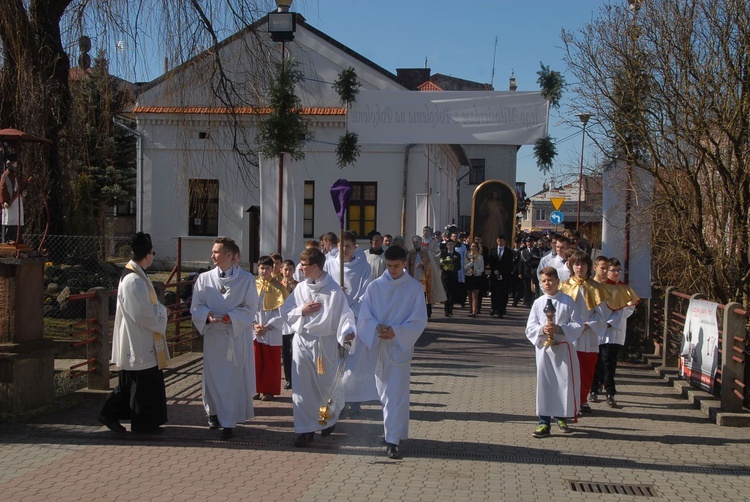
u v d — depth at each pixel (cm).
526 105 1288
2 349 772
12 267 777
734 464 693
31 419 799
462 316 1941
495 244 2631
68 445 714
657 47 1098
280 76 1356
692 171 1137
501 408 901
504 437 774
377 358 704
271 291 934
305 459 684
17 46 1252
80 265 1526
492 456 705
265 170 1438
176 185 2102
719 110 1066
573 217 4106
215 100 1511
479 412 878
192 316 749
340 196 817
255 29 1477
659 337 1264
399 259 708
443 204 3653
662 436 791
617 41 1148
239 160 1727
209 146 2173
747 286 1124
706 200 1175
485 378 1088
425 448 726
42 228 1498
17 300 780
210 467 652
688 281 1219
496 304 1920
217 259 765
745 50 1045
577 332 770
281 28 1323
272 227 1444
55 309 1420
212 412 762
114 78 1473
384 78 2648
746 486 631
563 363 772
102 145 1587
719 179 1136
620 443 761
